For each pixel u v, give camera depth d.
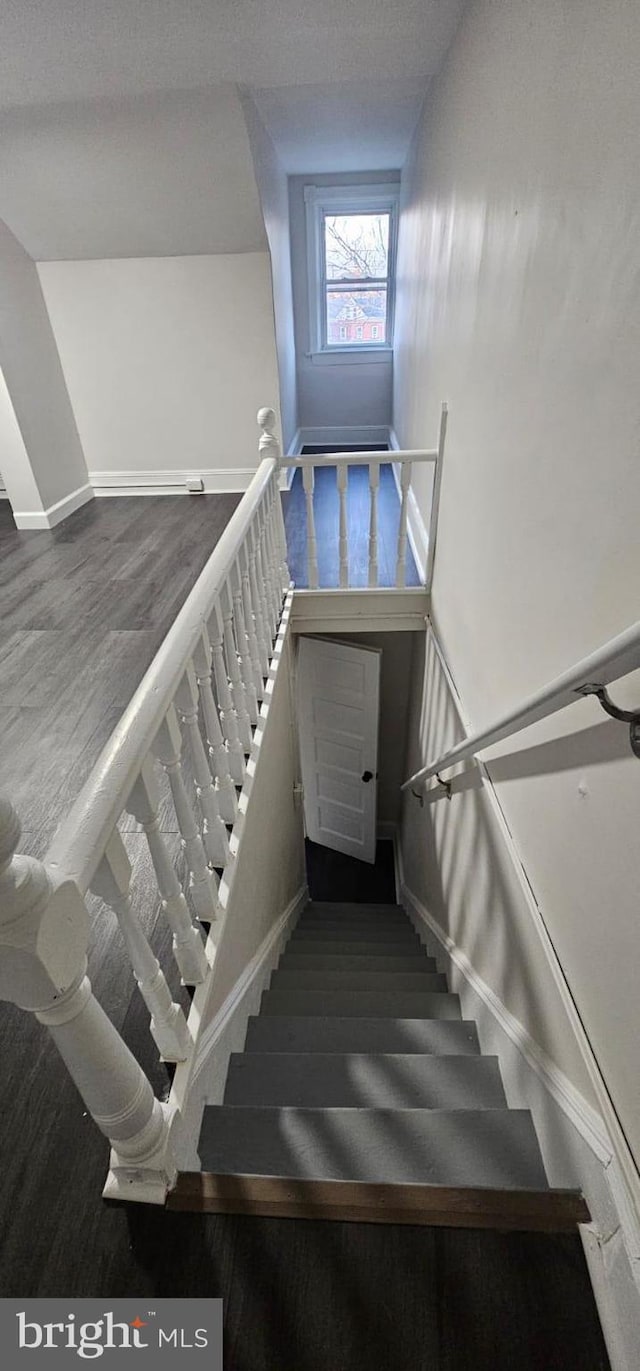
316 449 5.45
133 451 4.30
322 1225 0.98
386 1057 1.61
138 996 1.28
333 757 4.52
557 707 1.07
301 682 4.21
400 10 2.04
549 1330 0.90
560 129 1.12
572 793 1.11
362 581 3.26
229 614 1.63
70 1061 0.80
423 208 3.08
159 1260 0.94
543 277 1.24
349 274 4.92
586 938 1.05
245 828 1.71
